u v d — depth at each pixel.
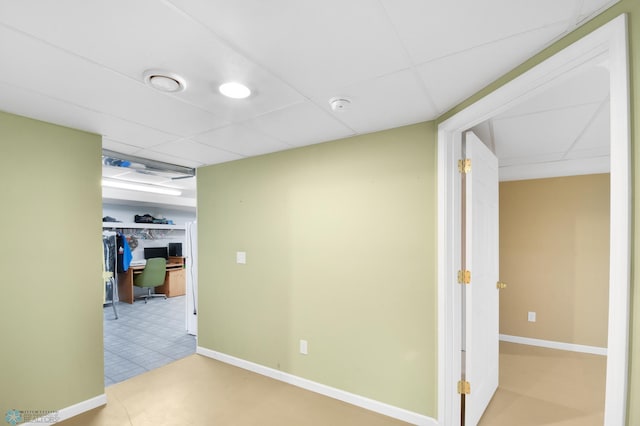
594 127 2.34
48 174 2.18
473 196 2.10
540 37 1.23
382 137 2.34
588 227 3.51
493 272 2.59
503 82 1.54
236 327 3.17
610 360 1.05
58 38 1.21
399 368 2.23
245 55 1.35
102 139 2.49
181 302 6.49
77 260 2.32
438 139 2.07
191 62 1.40
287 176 2.85
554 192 3.66
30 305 2.09
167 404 2.45
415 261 2.18
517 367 3.13
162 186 5.18
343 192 2.52
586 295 3.51
